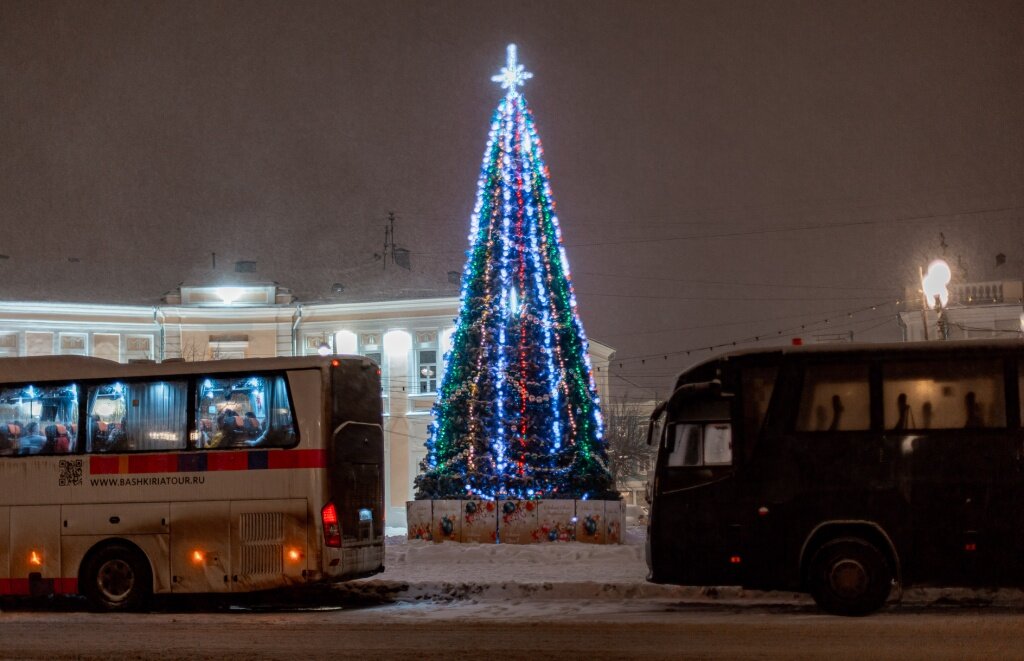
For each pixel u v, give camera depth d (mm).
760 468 16859
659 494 17188
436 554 26141
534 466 29578
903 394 16672
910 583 16281
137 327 51312
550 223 30812
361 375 19578
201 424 19000
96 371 19672
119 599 18953
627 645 13562
